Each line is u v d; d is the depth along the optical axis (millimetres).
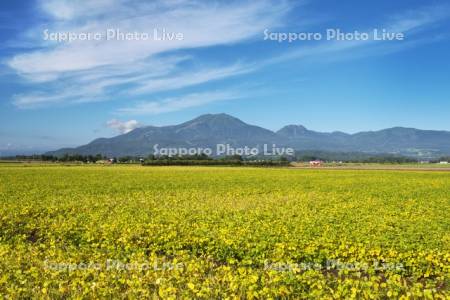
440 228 19891
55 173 69938
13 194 36312
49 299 11398
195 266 13555
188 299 11133
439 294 11781
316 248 15664
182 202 31125
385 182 52312
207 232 18859
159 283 12094
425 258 14438
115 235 18641
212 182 51500
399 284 12086
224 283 12328
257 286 11758
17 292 11594
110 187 43688
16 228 21469
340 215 24016
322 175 68188
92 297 11344
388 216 24250
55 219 23062
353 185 47656
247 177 61906
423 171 83438
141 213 25141
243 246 16406
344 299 11266
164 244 17312
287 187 44719
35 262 14266
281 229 18953
